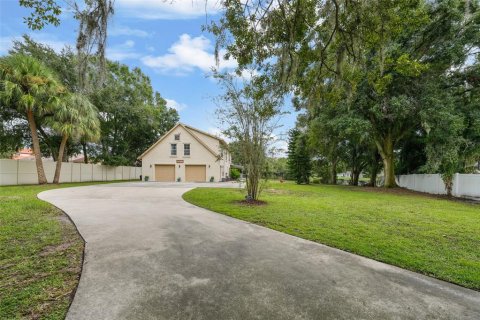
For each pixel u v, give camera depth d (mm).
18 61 12727
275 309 2219
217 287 2602
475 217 6438
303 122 18484
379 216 6457
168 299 2348
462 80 12805
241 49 4770
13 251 3559
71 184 16016
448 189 12070
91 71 4359
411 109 12453
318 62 5445
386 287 2678
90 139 16625
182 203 8367
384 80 5828
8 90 12062
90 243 3957
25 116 15203
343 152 21922
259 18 4332
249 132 8383
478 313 2227
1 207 6609
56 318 2047
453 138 11461
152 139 29688
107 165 22984
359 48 4621
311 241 4309
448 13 10453
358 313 2180
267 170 8898
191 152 24000
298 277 2877
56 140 19250
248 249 3838
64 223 5254
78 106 14992
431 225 5457
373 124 14938
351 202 9180
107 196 10031
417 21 4648
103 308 2189
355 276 2936
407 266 3250
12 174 14453
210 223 5531
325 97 5668
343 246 4008
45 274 2852
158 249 3744
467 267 3221
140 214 6336
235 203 8352
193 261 3307
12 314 2092
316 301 2365
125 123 24719
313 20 4379
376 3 3918
